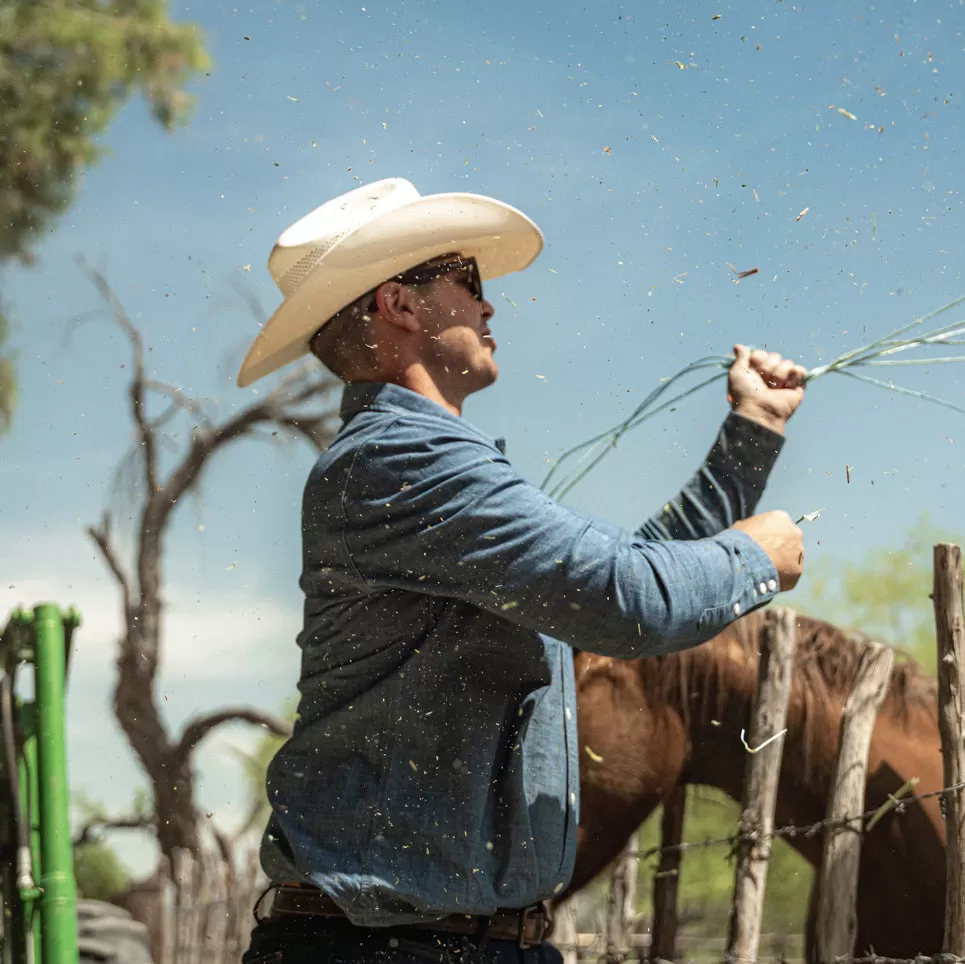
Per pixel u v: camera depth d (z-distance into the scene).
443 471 1.87
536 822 1.91
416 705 1.88
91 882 11.14
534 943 1.92
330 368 2.14
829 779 2.86
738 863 2.78
